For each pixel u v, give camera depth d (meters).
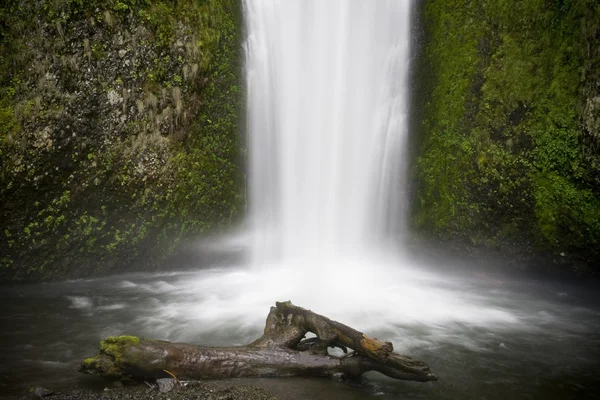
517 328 7.64
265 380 5.02
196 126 10.81
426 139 11.92
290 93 11.89
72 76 9.38
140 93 10.09
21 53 8.95
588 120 9.34
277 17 11.75
